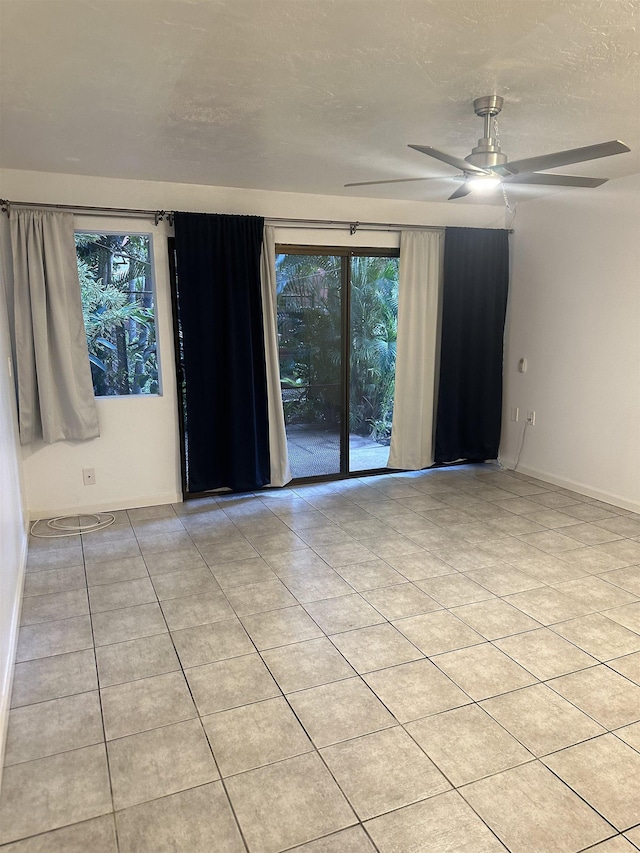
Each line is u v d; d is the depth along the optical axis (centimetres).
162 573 330
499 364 536
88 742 200
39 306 380
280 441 477
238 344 437
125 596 304
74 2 173
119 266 429
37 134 300
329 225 465
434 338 516
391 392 527
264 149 330
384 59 214
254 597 302
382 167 372
